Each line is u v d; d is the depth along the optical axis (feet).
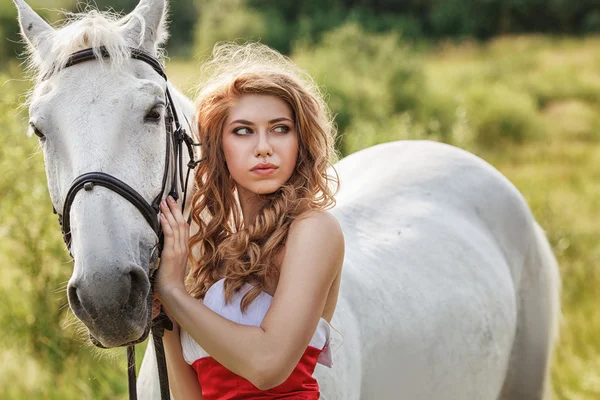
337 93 38.65
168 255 6.38
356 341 8.29
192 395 6.76
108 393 12.78
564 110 55.88
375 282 9.03
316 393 6.29
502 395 11.37
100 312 5.76
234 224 7.13
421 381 9.11
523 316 11.44
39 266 15.21
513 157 41.27
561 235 22.17
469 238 10.62
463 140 29.94
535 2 110.42
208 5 90.84
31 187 15.46
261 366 5.78
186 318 6.07
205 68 7.52
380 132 29.63
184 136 7.21
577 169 36.68
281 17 93.20
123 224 6.06
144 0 7.30
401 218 10.28
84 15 7.23
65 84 6.47
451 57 90.43
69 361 14.01
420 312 9.24
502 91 50.93
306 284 6.02
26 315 14.90
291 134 6.49
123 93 6.43
